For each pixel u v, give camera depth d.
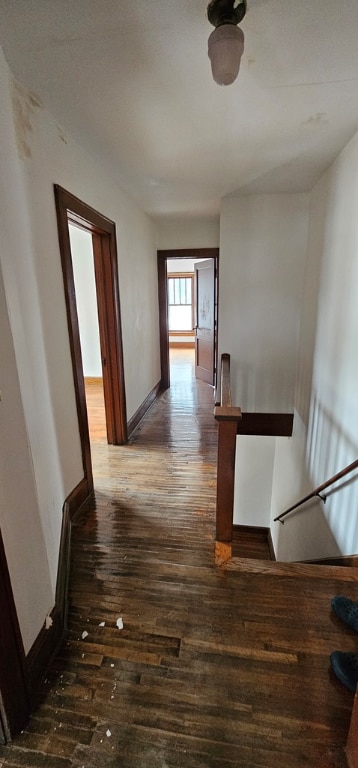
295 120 1.89
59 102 1.69
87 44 1.29
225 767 1.02
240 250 3.52
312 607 1.54
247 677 1.26
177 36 1.26
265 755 1.04
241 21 1.19
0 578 1.00
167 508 2.36
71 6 1.12
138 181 2.90
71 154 2.05
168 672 1.28
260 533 4.51
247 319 3.68
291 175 2.79
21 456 1.14
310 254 3.20
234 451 1.76
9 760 1.05
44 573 1.30
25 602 1.16
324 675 1.26
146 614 1.53
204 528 2.14
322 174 2.76
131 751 1.06
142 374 4.09
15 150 1.38
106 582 1.71
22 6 1.12
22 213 1.44
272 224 3.39
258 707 1.16
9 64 1.38
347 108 1.76
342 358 2.23
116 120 1.87
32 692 1.17
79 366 2.18
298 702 1.18
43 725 1.13
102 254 2.85
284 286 3.53
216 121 1.89
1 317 1.04
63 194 1.92
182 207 3.78
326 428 2.55
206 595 1.62
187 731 1.11
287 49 1.33
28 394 1.29
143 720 1.14
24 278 1.40
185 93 1.62
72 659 1.34
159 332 5.14
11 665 1.05
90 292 5.25
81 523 2.20
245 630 1.44
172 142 2.14
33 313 1.52
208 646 1.37
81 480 2.32
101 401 4.72
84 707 1.17
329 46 1.31
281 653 1.34
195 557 1.88
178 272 8.64
